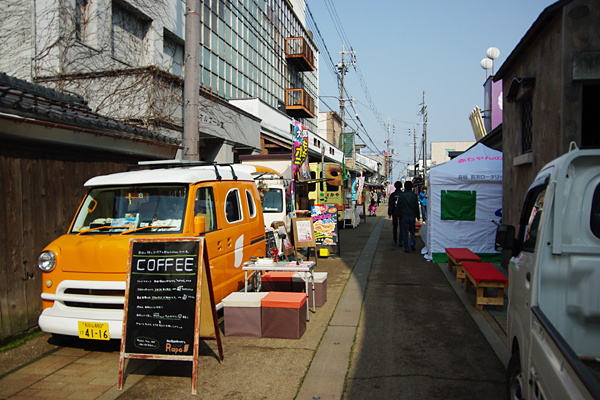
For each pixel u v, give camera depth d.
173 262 4.12
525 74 7.80
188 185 5.21
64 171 5.79
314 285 6.61
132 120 8.66
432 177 10.28
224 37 16.73
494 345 4.95
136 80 8.75
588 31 5.84
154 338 4.02
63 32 9.04
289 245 9.04
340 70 31.39
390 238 15.77
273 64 22.92
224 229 5.80
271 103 22.59
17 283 5.11
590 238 2.97
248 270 6.22
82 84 8.90
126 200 5.25
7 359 4.66
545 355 2.32
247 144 13.77
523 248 3.60
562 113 5.97
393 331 5.53
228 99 16.34
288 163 12.75
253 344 5.11
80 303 4.71
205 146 12.19
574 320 2.94
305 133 12.15
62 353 4.92
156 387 4.04
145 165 6.17
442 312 6.32
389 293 7.45
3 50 9.02
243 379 4.18
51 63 8.94
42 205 5.45
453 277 8.67
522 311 3.16
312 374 4.26
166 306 4.06
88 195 5.38
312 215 11.41
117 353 4.93
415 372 4.29
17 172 5.11
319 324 5.82
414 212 12.05
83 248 4.63
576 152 2.93
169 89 9.23
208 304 4.38
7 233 4.97
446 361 4.56
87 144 5.98
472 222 10.20
